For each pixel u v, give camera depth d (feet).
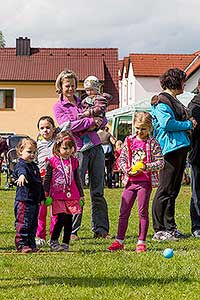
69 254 26.53
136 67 170.30
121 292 19.20
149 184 28.04
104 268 22.84
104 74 164.96
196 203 32.89
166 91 31.86
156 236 31.68
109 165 77.00
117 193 67.41
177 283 20.38
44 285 20.20
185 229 35.86
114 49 170.30
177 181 31.63
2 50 169.68
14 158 75.36
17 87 162.91
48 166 28.53
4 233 34.14
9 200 57.88
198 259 24.56
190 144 32.24
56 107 32.17
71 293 19.10
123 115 95.09
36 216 27.73
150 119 28.50
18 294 18.94
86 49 170.60
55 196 28.14
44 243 30.07
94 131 32.55
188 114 31.65
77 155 31.99
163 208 31.60
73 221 31.99
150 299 18.38
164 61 172.65
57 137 28.86
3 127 163.73
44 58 168.04
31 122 163.53
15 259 25.03
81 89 159.02
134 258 24.98
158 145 28.53
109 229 35.42
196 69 150.82
